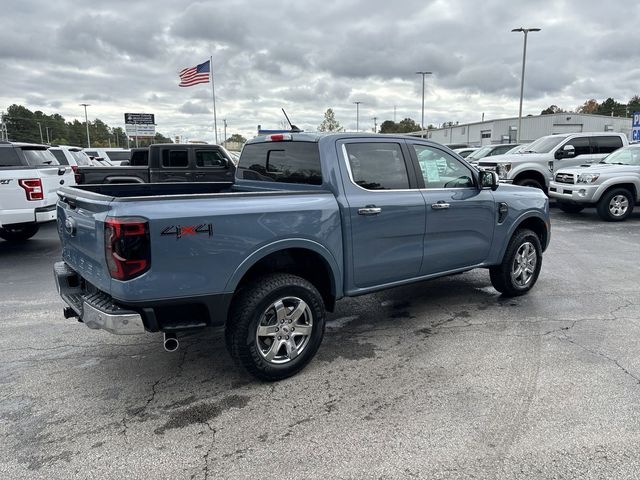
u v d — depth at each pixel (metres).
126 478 2.62
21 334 4.68
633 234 9.93
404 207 4.30
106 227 3.02
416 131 88.69
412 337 4.52
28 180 7.93
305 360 3.79
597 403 3.29
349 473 2.63
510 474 2.60
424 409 3.25
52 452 2.85
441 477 2.59
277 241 3.51
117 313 3.08
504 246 5.36
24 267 7.54
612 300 5.56
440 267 4.79
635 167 11.52
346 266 4.03
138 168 11.74
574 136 13.95
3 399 3.46
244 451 2.84
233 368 3.93
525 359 3.99
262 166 4.76
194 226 3.15
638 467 2.64
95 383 3.69
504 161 13.36
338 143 4.08
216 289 3.28
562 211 13.41
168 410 3.30
